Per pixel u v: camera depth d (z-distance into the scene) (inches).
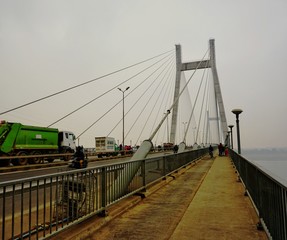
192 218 227.8
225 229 198.4
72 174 193.0
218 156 1428.4
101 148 1525.6
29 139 897.5
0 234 193.2
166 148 2192.4
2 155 822.5
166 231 195.6
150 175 374.6
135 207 270.4
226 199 304.8
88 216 204.2
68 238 174.4
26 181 150.6
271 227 164.7
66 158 995.3
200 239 178.4
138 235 187.8
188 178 500.7
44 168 792.3
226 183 432.5
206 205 275.7
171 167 518.6
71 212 188.9
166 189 378.3
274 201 156.0
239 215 236.4
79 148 613.0
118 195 264.5
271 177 156.0
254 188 247.9
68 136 1133.7
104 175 233.6
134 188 312.5
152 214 242.7
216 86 2103.8
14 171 701.9
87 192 210.7
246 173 328.2
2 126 829.2
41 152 942.4
